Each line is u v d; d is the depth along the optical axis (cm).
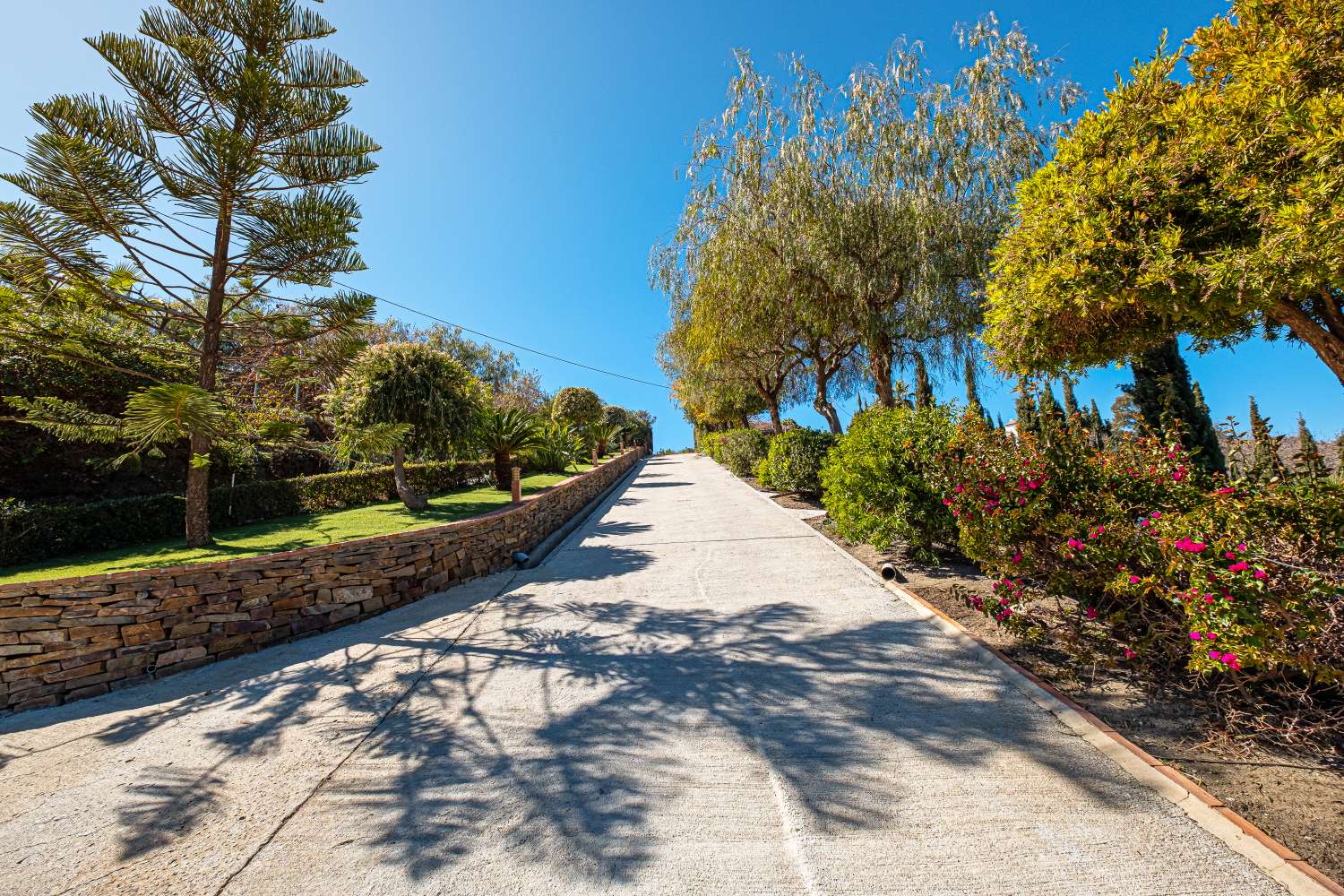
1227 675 263
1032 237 361
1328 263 247
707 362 1309
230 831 223
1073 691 291
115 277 627
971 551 370
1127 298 321
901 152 828
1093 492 336
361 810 233
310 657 441
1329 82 271
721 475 1939
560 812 223
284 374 749
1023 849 185
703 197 977
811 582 545
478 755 273
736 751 262
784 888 175
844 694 313
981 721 271
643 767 253
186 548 595
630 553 755
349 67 646
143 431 534
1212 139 292
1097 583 298
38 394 763
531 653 412
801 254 895
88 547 601
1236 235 301
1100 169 334
